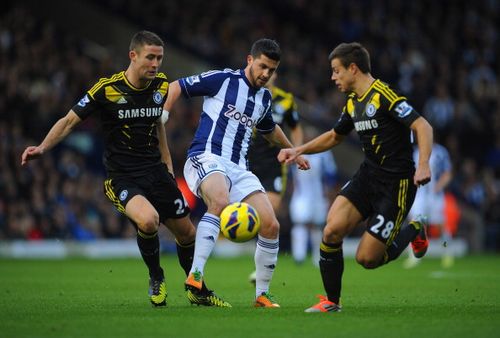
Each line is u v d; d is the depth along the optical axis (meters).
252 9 80.06
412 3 88.25
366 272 42.41
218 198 23.39
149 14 75.19
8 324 19.59
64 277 37.03
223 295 28.91
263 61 24.20
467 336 17.64
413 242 24.94
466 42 86.81
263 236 23.77
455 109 75.19
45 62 65.19
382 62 77.06
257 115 24.97
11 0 74.44
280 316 20.94
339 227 22.05
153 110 23.72
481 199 68.69
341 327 18.94
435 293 29.58
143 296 27.70
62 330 18.59
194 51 71.88
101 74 67.00
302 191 47.47
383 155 22.11
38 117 60.25
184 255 24.97
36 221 55.12
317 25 81.50
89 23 74.81
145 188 23.67
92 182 58.62
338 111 72.88
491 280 36.53
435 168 48.75
